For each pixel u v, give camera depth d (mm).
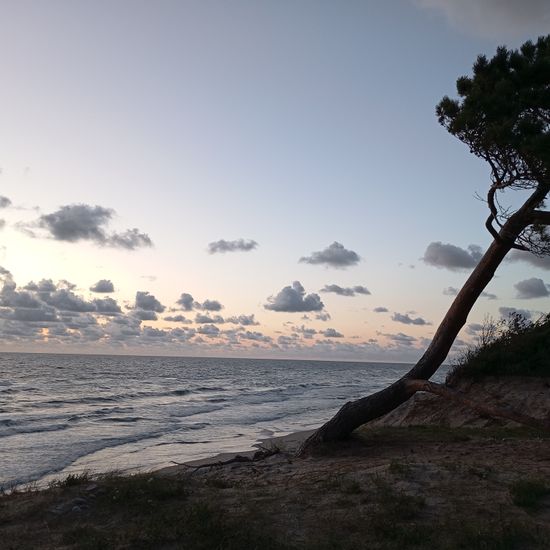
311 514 6012
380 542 5098
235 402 37906
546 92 9375
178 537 5258
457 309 11180
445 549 4895
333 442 10992
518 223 10250
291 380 77062
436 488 6785
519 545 5012
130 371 89625
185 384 60031
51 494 6746
